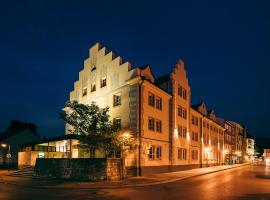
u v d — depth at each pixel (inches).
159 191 756.6
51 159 1146.0
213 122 2321.6
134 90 1238.3
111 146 1090.7
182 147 1619.1
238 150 3646.7
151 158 1296.8
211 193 717.3
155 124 1339.8
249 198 639.8
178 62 1617.9
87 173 1016.2
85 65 1621.6
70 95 1738.4
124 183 917.8
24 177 1160.8
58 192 741.9
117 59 1354.6
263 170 1876.2
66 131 1654.8
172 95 1504.7
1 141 2081.7
